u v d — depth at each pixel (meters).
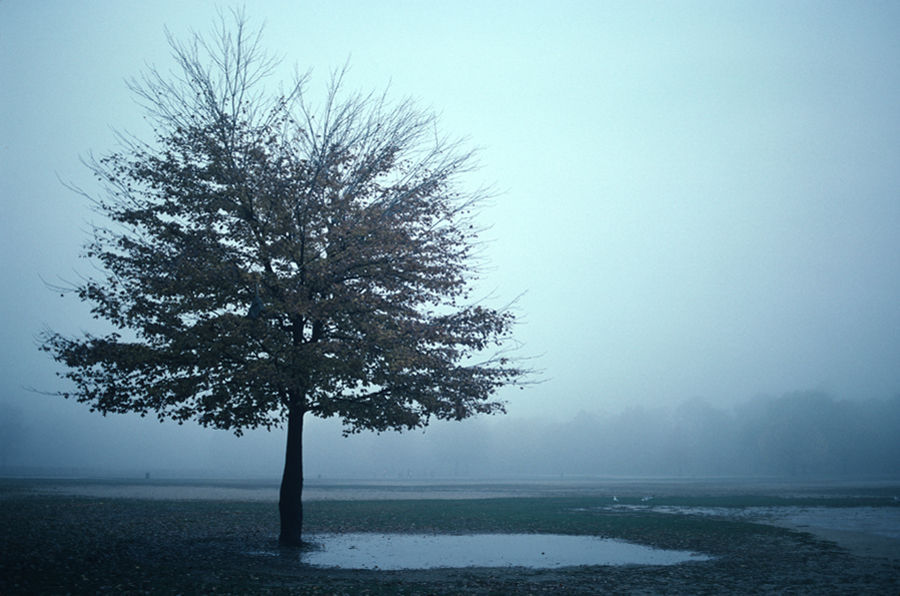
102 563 16.67
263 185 20.17
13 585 13.34
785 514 39.41
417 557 20.34
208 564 17.20
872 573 17.67
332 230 20.02
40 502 39.81
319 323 20.27
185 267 18.08
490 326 21.08
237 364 19.09
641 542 25.03
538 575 17.16
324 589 14.04
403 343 19.58
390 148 22.39
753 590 15.00
